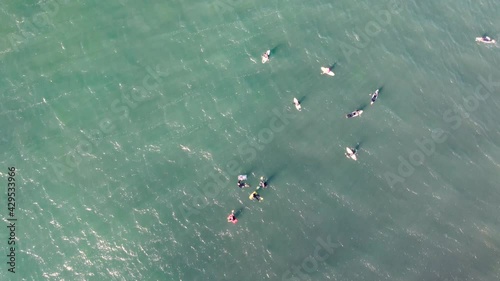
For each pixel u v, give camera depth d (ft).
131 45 165.99
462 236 160.25
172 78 164.25
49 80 159.22
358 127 167.02
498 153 171.94
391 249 155.43
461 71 180.65
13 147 151.33
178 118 160.35
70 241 144.05
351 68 173.68
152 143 156.66
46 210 146.61
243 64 168.86
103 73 161.89
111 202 149.48
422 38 182.39
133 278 142.51
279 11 177.27
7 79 157.58
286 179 158.10
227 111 163.22
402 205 160.76
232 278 146.82
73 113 156.97
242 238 150.51
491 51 186.19
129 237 146.30
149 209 150.10
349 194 159.22
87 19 167.43
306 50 173.58
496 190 167.43
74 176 150.82
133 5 170.91
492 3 194.59
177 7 172.55
